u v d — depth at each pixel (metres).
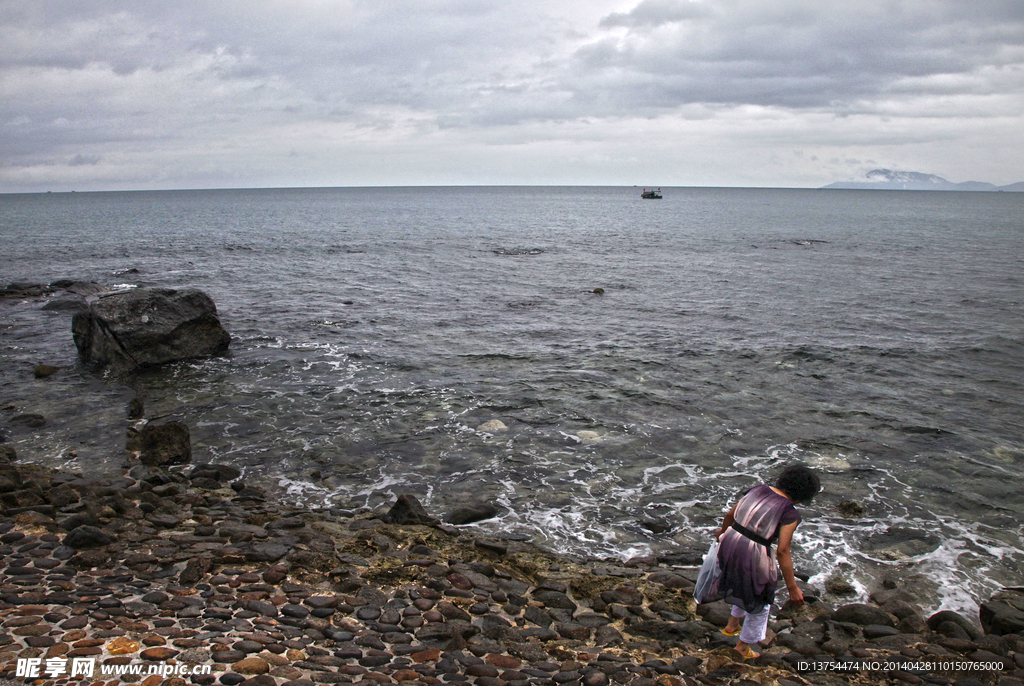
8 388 15.87
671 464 11.74
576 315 25.39
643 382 16.47
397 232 70.12
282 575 6.99
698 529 9.52
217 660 4.96
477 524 9.62
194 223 86.19
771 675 5.59
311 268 39.72
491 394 15.47
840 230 74.19
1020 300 28.75
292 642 5.52
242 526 8.50
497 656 5.64
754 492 5.58
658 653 6.04
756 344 20.50
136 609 5.87
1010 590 7.99
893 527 9.55
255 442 12.70
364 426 13.49
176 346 18.03
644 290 31.73
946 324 23.72
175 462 11.59
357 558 7.73
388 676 5.09
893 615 7.25
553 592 7.23
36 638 5.11
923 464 11.72
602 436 12.97
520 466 11.62
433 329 22.64
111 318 17.33
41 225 81.12
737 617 6.09
